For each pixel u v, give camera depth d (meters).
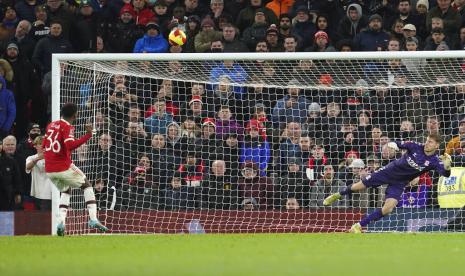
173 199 64.88
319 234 56.69
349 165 65.12
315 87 65.44
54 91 62.62
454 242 47.69
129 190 65.06
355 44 72.00
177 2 81.38
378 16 72.06
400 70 67.19
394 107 66.94
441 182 62.69
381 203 64.75
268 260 35.78
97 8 78.75
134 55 63.44
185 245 45.22
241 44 71.88
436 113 66.81
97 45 75.94
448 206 62.34
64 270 31.86
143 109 66.69
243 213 63.78
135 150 66.31
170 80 66.88
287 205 64.00
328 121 66.00
